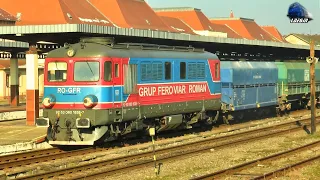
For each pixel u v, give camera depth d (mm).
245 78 31359
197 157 18109
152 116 21391
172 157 17438
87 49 18984
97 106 18625
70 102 18891
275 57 47219
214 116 27094
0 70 62406
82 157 17922
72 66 18969
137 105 20344
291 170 15438
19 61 64875
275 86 35625
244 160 17641
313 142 20844
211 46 33562
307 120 32062
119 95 19391
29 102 25531
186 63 23391
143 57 20719
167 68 22156
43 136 20484
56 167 15984
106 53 18906
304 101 41812
